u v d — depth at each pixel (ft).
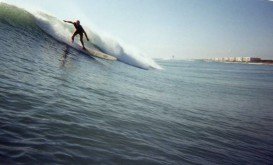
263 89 71.77
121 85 37.32
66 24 65.00
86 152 13.80
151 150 16.28
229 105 40.04
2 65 25.54
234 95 52.60
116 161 13.70
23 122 15.33
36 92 21.44
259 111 38.40
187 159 16.33
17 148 12.41
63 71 32.60
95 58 55.98
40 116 16.92
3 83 20.93
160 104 31.24
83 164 12.57
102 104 24.09
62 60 39.29
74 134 15.62
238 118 31.83
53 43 48.37
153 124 21.97
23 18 51.47
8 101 17.75
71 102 21.89
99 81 34.76
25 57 31.99
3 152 11.78
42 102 19.60
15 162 11.28
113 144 15.67
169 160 15.49
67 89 25.55
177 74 94.27
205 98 43.47
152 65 99.50
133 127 19.83
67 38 56.70
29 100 19.15
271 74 170.50
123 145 15.90
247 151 20.48
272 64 479.82
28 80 23.91
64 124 16.69
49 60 35.65
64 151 13.29
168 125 22.80
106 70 46.62
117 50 77.92
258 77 129.90
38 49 39.50
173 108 30.68
